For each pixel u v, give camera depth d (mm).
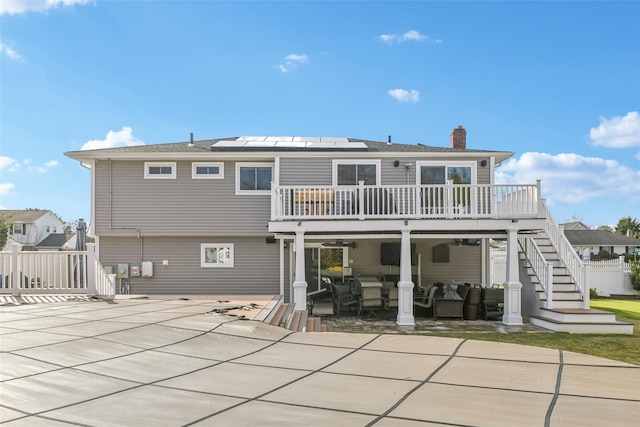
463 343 6824
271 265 16562
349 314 14930
